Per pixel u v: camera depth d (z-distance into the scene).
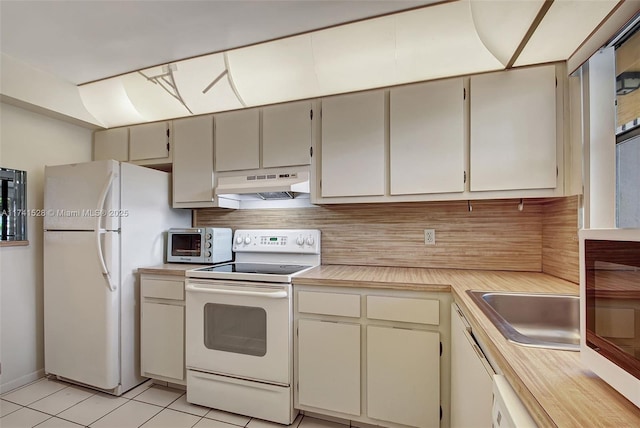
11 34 1.72
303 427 1.73
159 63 2.04
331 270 2.01
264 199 2.47
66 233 2.12
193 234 2.35
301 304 1.74
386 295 1.62
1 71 1.94
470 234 2.04
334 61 1.88
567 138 1.57
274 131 2.11
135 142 2.50
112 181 2.03
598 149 1.33
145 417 1.82
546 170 1.59
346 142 1.94
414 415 1.56
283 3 1.47
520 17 1.29
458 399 1.32
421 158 1.80
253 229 2.50
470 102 1.71
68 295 2.12
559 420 0.50
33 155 2.28
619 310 0.57
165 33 1.71
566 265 1.63
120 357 2.06
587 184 1.38
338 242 2.30
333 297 1.68
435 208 2.10
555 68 1.59
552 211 1.78
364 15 1.57
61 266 2.14
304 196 2.34
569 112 1.56
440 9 1.52
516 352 0.76
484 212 2.01
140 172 2.23
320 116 2.02
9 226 2.14
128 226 2.13
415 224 2.13
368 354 1.63
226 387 1.84
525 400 0.61
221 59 2.00
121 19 1.58
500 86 1.66
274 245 2.33
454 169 1.74
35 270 2.29
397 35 1.69
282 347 1.73
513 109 1.64
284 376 1.72
